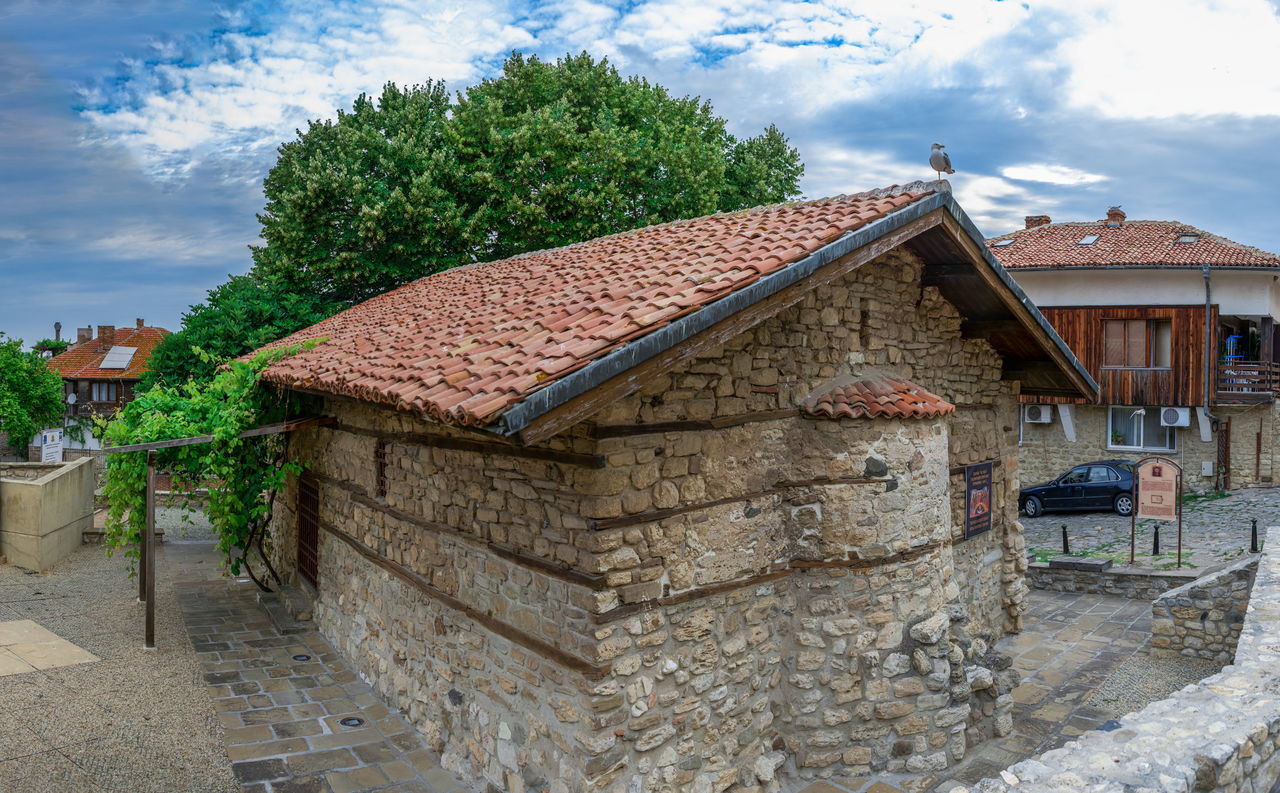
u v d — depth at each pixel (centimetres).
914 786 705
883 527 727
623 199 2025
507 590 660
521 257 1310
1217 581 1001
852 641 721
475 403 497
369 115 2161
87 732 726
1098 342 2245
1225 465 2222
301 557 1204
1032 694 925
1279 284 2309
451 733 734
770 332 713
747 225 845
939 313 940
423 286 1364
